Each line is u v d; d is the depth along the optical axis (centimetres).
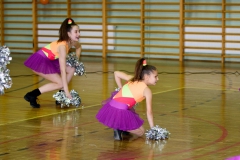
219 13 1461
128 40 1595
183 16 1505
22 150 494
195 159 457
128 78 586
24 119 656
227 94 873
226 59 1470
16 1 1736
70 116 677
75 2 1645
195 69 1288
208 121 638
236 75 1162
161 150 493
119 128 530
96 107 748
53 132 578
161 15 1541
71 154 479
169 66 1361
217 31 1458
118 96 541
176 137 550
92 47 1636
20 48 1741
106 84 1009
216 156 468
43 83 1022
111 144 520
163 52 1548
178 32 1510
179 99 818
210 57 1489
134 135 562
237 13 1438
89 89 938
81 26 1645
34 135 562
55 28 1681
